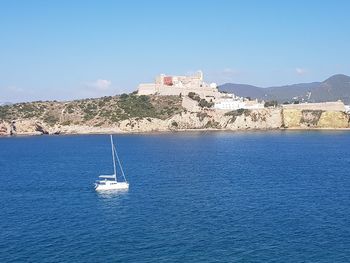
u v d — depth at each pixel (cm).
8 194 10275
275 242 6331
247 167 14200
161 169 13988
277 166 14362
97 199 9475
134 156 18025
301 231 6800
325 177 11950
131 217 7838
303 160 15950
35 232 6981
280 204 8606
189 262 5662
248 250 6041
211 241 6425
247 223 7288
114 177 11075
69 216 8006
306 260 5684
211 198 9294
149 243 6388
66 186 11212
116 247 6241
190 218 7675
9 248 6247
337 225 7081
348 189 10119
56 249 6184
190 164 15162
